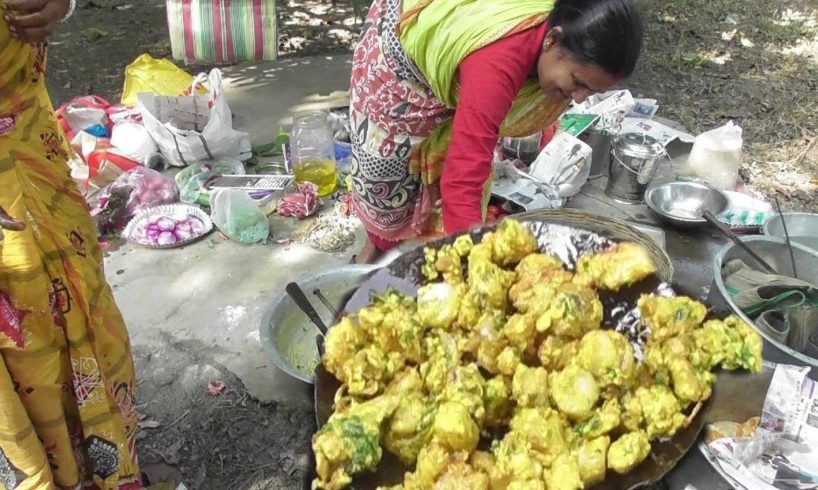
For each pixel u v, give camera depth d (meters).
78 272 1.55
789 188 3.62
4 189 1.40
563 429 1.40
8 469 1.60
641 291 1.57
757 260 2.43
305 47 5.11
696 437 1.41
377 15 2.24
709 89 4.75
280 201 3.28
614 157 3.14
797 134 4.16
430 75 2.01
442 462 1.29
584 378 1.41
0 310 1.46
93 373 1.66
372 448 1.30
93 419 1.70
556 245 1.68
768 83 4.86
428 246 1.64
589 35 1.65
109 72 4.67
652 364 1.48
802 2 6.30
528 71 1.83
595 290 1.59
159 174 3.31
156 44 5.05
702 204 3.06
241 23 3.96
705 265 2.78
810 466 1.76
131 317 2.69
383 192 2.49
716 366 1.55
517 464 1.30
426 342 1.50
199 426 2.28
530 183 3.04
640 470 1.36
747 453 1.77
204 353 2.54
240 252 3.03
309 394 2.35
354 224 3.22
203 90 3.60
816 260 2.48
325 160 3.46
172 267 2.94
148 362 2.50
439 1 1.90
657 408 1.39
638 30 1.67
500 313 1.54
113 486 1.82
